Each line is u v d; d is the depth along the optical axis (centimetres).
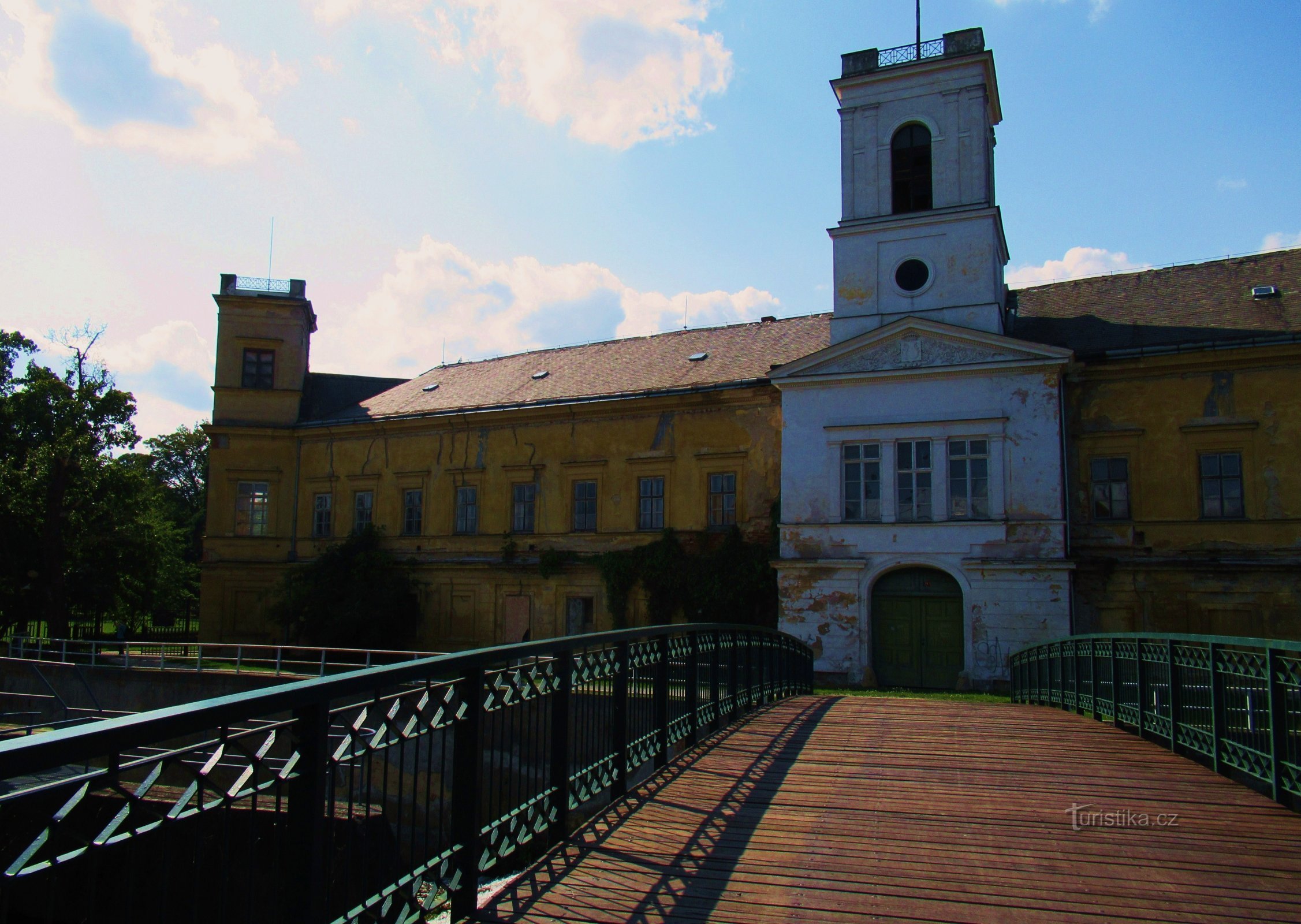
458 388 3962
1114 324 2805
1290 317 2530
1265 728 837
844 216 2855
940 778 924
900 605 2631
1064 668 1577
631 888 593
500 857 583
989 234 2680
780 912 556
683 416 3216
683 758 1022
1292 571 2347
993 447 2550
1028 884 609
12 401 4309
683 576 3070
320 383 4169
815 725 1288
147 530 4362
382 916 438
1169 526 2506
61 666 2836
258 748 375
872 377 2686
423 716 491
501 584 3459
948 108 2781
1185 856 671
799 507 2742
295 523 3919
